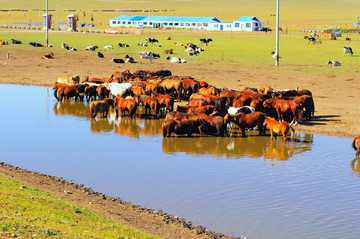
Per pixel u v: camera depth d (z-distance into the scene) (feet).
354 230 55.93
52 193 60.34
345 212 61.21
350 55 260.42
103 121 112.88
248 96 111.55
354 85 168.76
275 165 80.74
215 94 123.13
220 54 270.87
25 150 86.89
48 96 144.25
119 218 54.60
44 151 86.53
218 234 53.78
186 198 65.21
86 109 126.52
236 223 57.62
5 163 78.59
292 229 56.03
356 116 119.65
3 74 184.96
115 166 78.74
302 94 122.83
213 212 60.75
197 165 80.18
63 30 476.13
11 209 46.19
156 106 116.47
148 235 48.73
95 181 71.41
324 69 207.82
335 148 92.02
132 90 128.16
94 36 392.06
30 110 123.24
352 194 67.41
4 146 89.20
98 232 45.29
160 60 242.17
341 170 78.33
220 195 66.54
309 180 73.31
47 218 46.11
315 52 276.62
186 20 558.15
